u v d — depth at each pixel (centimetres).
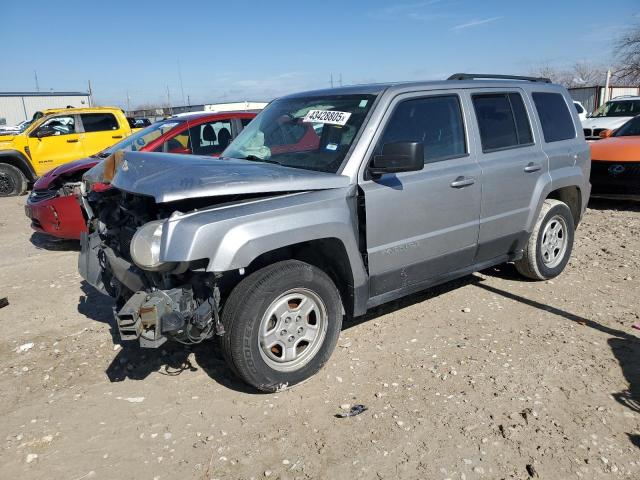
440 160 438
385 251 401
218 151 794
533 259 538
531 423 329
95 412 353
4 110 3972
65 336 473
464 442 313
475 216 461
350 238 378
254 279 343
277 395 367
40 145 1348
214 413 348
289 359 365
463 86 466
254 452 310
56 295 581
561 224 563
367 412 344
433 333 452
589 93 3406
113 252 401
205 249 317
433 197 423
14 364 423
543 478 284
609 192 880
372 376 387
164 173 361
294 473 292
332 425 332
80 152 1394
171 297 330
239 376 355
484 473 289
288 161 418
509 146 498
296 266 355
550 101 554
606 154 875
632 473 287
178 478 291
